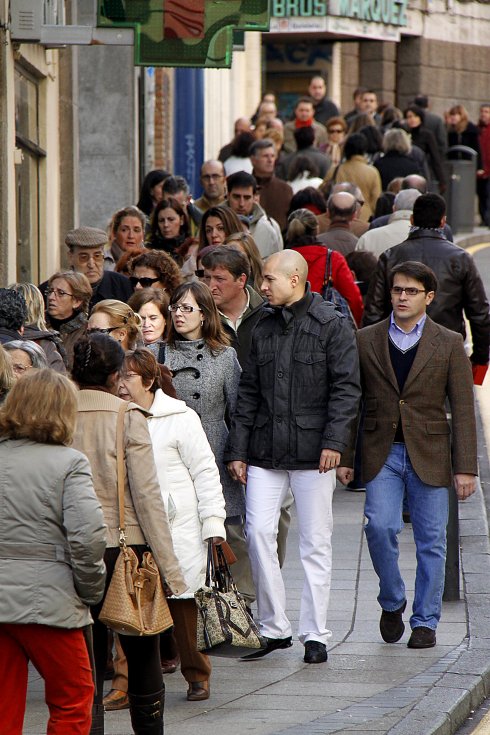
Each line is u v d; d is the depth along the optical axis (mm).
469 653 21125
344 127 56250
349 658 21266
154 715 17078
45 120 39219
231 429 21469
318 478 21172
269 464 21250
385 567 21797
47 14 33094
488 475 32844
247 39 85875
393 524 21766
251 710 18906
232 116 83312
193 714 18781
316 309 21312
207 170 37562
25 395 15391
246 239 25953
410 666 20781
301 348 21172
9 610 15109
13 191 33938
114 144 51812
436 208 28078
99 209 51938
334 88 91750
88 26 32094
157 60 32062
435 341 21781
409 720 18031
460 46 98938
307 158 44969
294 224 30609
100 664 17188
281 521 22969
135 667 17016
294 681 20203
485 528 28312
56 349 22219
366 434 22000
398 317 21766
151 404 19312
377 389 21906
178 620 19328
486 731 18750
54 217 40688
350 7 85250
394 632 21906
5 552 15219
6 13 32031
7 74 32531
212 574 18891
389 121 63094
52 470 15234
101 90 51625
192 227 36031
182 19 31922
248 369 21484
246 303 23656
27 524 15195
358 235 38219
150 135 62250
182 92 72125
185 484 19234
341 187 38594
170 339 21719
